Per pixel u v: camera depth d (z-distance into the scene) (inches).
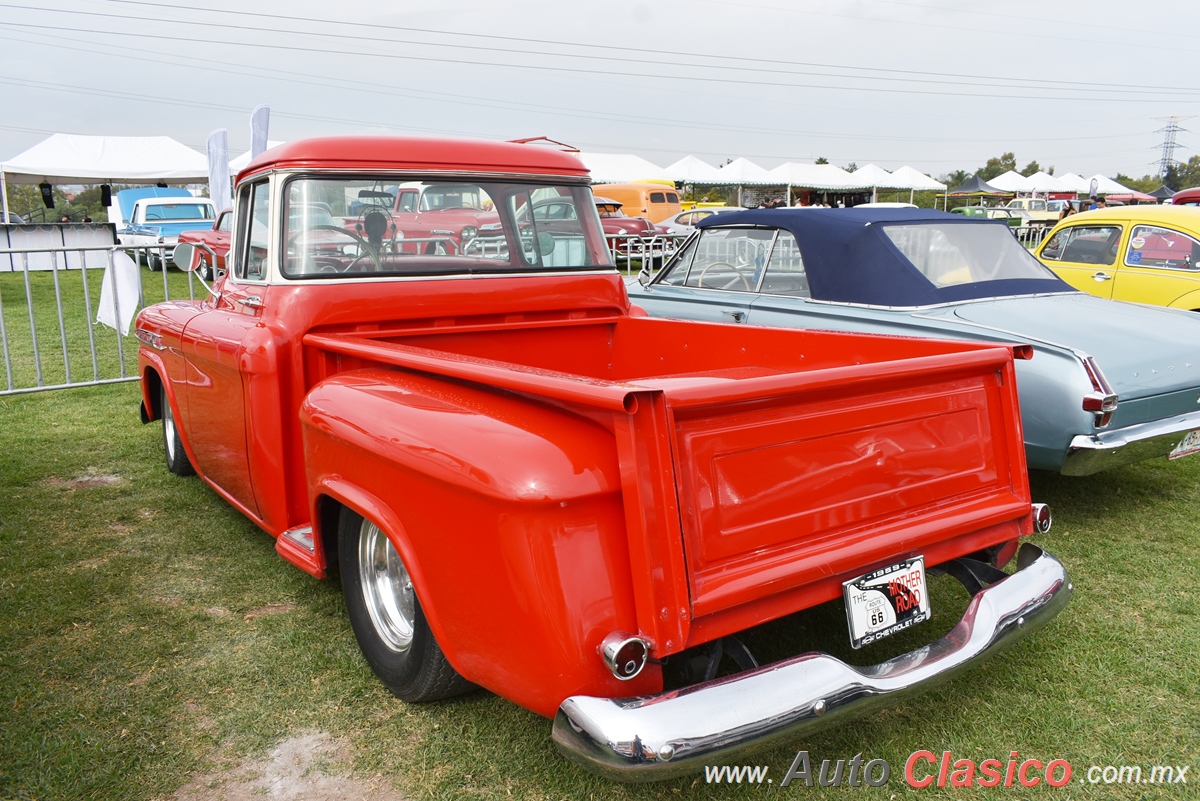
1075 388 146.8
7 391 260.1
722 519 76.6
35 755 95.7
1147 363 155.6
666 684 89.5
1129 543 158.2
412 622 103.4
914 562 92.4
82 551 153.9
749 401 77.2
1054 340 159.2
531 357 146.3
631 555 73.1
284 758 95.9
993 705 106.5
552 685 74.2
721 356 137.3
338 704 106.3
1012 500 102.6
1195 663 115.9
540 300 144.6
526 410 84.1
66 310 474.3
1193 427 159.2
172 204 753.0
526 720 102.4
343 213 128.3
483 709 104.8
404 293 130.3
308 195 125.8
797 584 81.0
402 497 88.6
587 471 74.5
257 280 136.2
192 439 159.0
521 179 144.9
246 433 128.6
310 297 123.6
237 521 168.7
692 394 73.0
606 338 156.2
